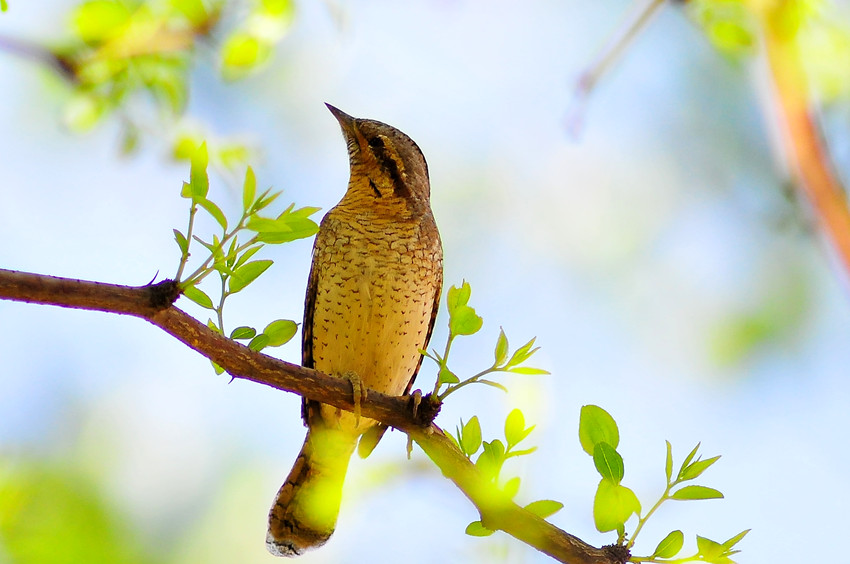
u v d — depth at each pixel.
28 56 9.56
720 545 6.70
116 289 6.12
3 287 5.87
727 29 9.96
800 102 8.82
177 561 10.46
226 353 6.60
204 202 6.09
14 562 9.42
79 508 10.01
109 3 9.55
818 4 10.03
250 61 9.51
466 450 7.12
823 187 8.56
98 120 10.18
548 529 6.87
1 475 9.82
